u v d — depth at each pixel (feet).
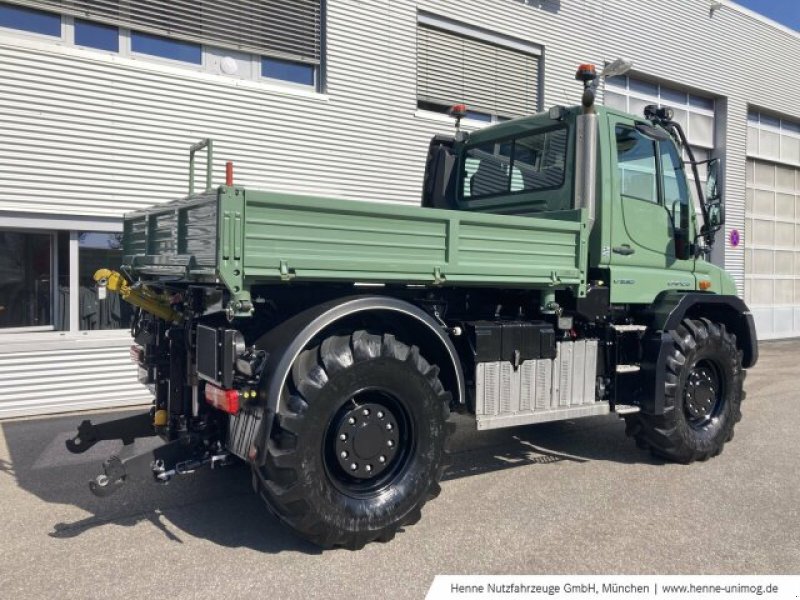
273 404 10.98
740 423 22.16
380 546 11.96
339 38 28.48
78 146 22.95
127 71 23.73
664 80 42.93
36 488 15.21
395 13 30.09
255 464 11.01
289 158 27.43
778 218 52.80
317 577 10.73
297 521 11.34
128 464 11.94
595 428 21.44
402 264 12.26
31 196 22.20
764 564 11.21
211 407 12.98
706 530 12.66
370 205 11.76
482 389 14.29
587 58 38.32
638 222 17.11
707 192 18.22
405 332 13.25
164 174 24.64
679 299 17.08
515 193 17.72
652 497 14.57
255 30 26.63
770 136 51.65
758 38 48.80
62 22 22.93
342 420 11.82
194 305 13.38
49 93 22.36
